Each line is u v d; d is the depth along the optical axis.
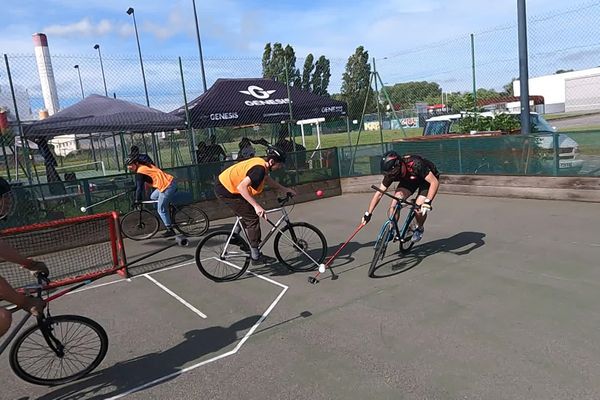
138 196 7.91
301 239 5.69
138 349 3.92
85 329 3.55
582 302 4.06
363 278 5.18
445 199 9.42
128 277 5.95
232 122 10.84
